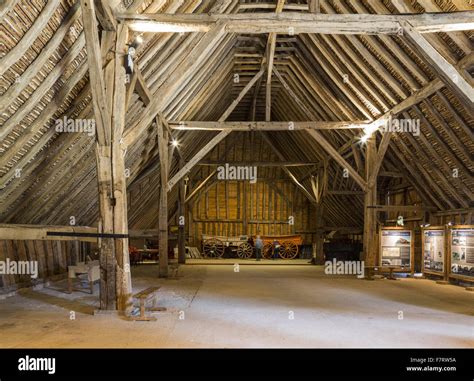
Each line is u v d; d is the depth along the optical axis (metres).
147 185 12.15
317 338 4.57
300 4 8.59
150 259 15.45
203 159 17.23
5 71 4.40
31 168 6.05
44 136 5.77
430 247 10.32
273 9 9.27
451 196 10.17
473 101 5.66
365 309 6.31
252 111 14.52
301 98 12.18
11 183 5.97
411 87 8.10
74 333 4.61
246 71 11.98
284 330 4.90
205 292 7.84
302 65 10.69
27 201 6.80
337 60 9.28
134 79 6.28
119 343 4.27
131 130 5.61
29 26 4.29
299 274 11.29
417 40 5.71
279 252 17.03
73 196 7.93
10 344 4.20
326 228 14.74
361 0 7.48
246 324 5.16
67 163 6.86
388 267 10.34
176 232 17.55
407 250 10.66
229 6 7.90
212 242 17.27
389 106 9.21
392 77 8.37
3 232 6.50
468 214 9.58
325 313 5.95
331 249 14.47
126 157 9.03
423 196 11.05
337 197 15.21
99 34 5.54
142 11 5.88
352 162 13.23
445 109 8.08
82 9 4.59
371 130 10.12
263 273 11.50
